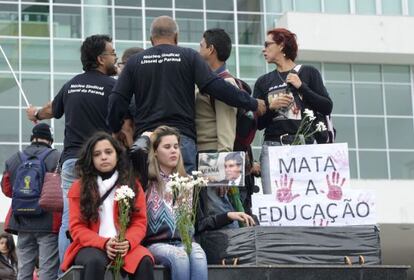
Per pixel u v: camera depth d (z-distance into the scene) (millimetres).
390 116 38969
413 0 39625
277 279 11234
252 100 11961
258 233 11547
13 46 35906
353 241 11695
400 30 38688
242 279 11156
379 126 38844
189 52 11922
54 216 13586
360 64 38938
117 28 36531
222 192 11977
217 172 11812
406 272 11500
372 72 38969
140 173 11305
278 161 11953
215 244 11617
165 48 11938
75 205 10867
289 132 12680
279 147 11977
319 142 12898
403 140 38906
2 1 36000
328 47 38031
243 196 12500
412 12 39469
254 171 12758
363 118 38750
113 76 13555
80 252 10664
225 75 12492
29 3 36156
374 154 38688
